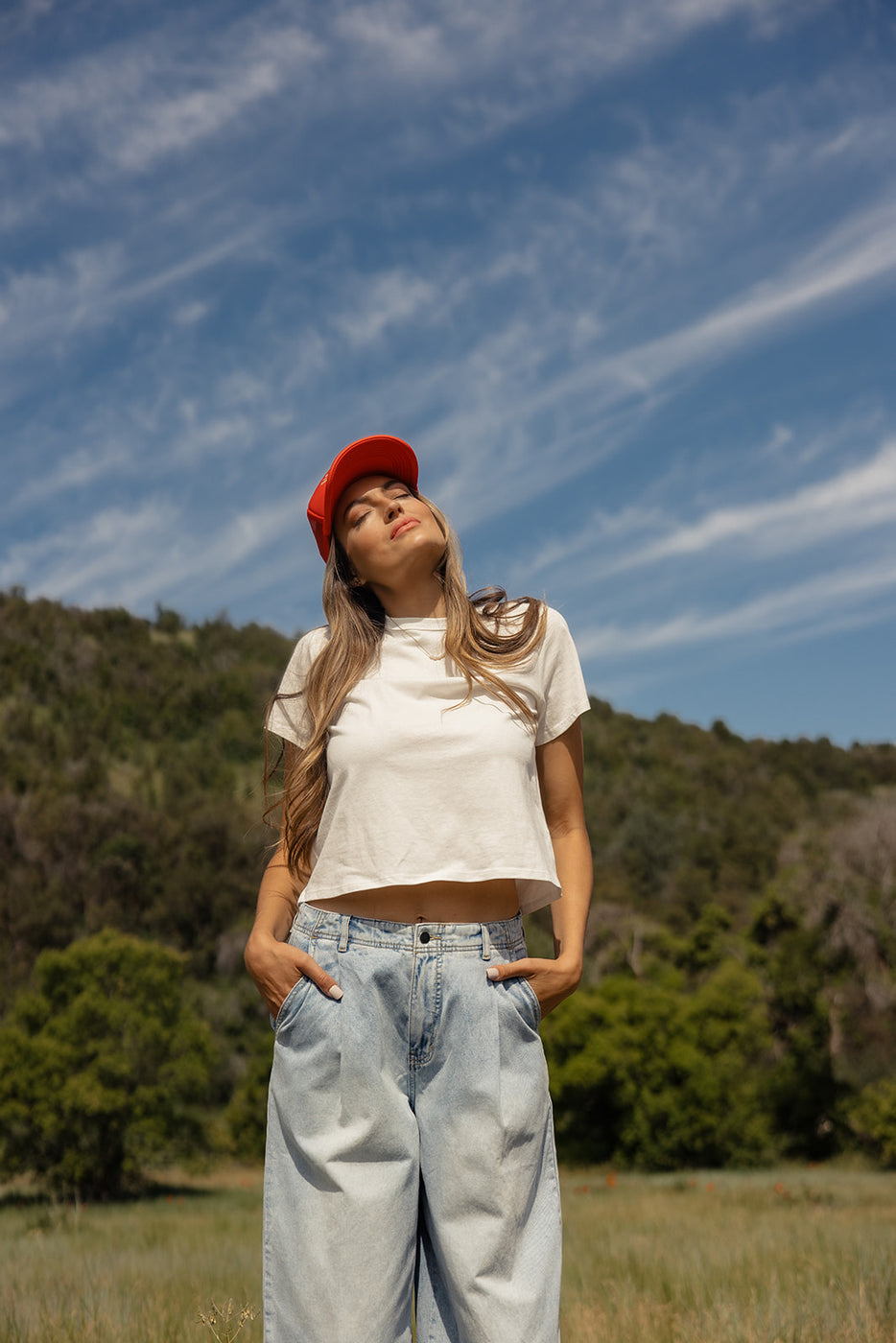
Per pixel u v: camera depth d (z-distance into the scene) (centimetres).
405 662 180
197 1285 516
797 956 3416
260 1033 4894
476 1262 149
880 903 3431
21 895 6962
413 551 184
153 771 10062
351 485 193
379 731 170
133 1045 2773
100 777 9394
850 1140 3164
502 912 167
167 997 2911
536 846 166
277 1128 162
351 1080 155
